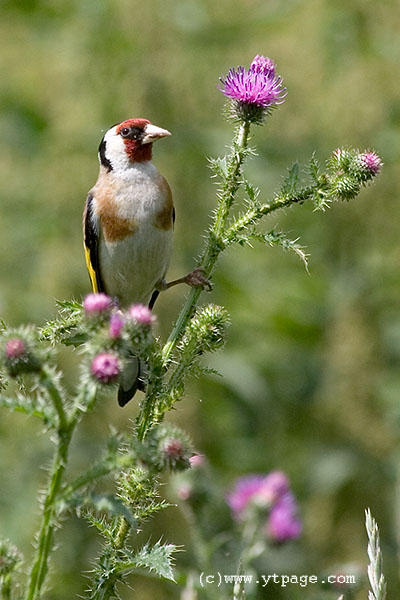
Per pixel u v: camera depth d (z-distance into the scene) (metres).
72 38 14.27
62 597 10.83
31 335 4.73
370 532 5.35
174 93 13.77
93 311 5.27
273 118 13.86
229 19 14.41
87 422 12.23
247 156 6.38
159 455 4.63
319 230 13.92
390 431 12.65
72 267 13.03
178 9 14.27
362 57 13.83
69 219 13.30
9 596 4.55
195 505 8.62
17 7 15.17
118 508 4.40
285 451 12.77
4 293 12.92
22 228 13.45
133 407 12.24
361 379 12.86
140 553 4.92
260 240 6.14
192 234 13.34
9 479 12.02
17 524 11.53
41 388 4.59
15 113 14.16
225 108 6.51
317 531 11.86
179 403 12.35
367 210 13.52
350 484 12.09
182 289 12.84
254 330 13.73
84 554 11.21
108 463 4.57
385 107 13.58
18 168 13.73
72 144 13.52
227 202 6.32
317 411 12.88
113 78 13.90
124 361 4.84
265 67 6.61
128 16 13.98
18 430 12.38
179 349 5.94
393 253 13.59
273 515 8.38
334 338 13.16
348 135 13.56
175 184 13.39
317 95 13.75
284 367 13.30
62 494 4.48
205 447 12.33
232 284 13.80
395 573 11.13
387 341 13.22
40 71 14.23
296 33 14.09
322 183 6.27
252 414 12.96
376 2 13.96
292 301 13.92
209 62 14.02
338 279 13.73
